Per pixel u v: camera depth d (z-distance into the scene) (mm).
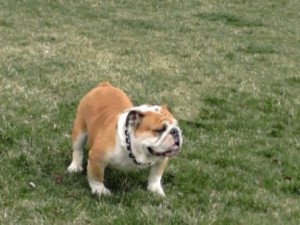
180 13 22156
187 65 14891
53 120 9633
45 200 7000
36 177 7578
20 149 8250
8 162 7863
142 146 6715
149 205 7074
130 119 6781
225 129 10406
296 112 11672
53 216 6680
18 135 8695
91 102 7668
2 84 11406
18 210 6719
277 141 10094
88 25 19000
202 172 8266
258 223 7000
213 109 11469
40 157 8133
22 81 11805
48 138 8828
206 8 23328
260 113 11453
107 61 14336
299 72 15320
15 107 10008
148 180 7625
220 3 24391
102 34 17797
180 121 10570
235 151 9336
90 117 7547
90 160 7145
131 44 16734
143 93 12016
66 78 12375
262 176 8531
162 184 7852
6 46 15102
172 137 6613
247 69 15219
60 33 17422
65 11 20891
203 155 8945
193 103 11742
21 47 15156
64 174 7762
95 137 7289
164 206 7066
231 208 7340
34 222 6488
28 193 7180
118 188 7602
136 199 7215
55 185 7445
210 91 12688
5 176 7492
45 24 18656
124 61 14594
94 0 23000
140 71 13688
